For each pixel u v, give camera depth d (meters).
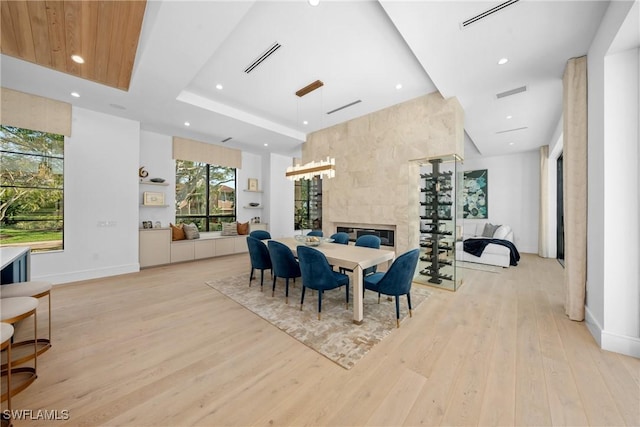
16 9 1.98
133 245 4.65
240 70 3.18
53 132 3.70
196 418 1.43
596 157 2.31
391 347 2.16
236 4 1.97
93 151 4.16
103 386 1.68
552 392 1.62
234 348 2.16
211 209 6.65
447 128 3.69
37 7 1.97
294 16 2.27
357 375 1.81
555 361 1.95
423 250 4.05
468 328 2.50
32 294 2.03
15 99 3.40
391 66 3.09
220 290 3.66
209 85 3.59
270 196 7.31
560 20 2.16
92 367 1.88
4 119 3.34
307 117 4.84
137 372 1.83
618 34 1.89
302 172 3.87
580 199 2.61
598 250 2.28
